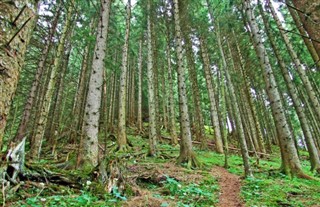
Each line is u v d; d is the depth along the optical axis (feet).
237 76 63.62
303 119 41.34
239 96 72.08
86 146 22.48
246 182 24.14
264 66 31.50
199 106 69.67
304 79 41.06
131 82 92.07
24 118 35.24
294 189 21.31
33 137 40.29
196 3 50.83
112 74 79.92
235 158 47.88
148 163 32.58
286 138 29.27
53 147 39.73
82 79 55.67
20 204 11.60
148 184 21.89
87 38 38.88
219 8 42.70
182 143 34.27
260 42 32.37
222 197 19.65
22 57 6.58
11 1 6.25
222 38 55.42
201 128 66.54
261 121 87.97
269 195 19.43
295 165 28.07
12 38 5.98
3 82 5.72
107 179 16.43
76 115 53.67
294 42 47.11
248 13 33.88
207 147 63.36
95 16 47.65
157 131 67.56
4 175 13.15
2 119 5.74
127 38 49.55
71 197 13.79
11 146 14.78
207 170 31.07
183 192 19.15
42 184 14.82
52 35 39.06
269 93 31.01
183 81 36.88
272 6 42.70
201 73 83.56
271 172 29.43
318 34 9.81
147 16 54.03
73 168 21.48
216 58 66.80
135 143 57.21
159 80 90.79
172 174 25.79
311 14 10.16
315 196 19.35
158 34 64.18
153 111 44.60
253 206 16.79
